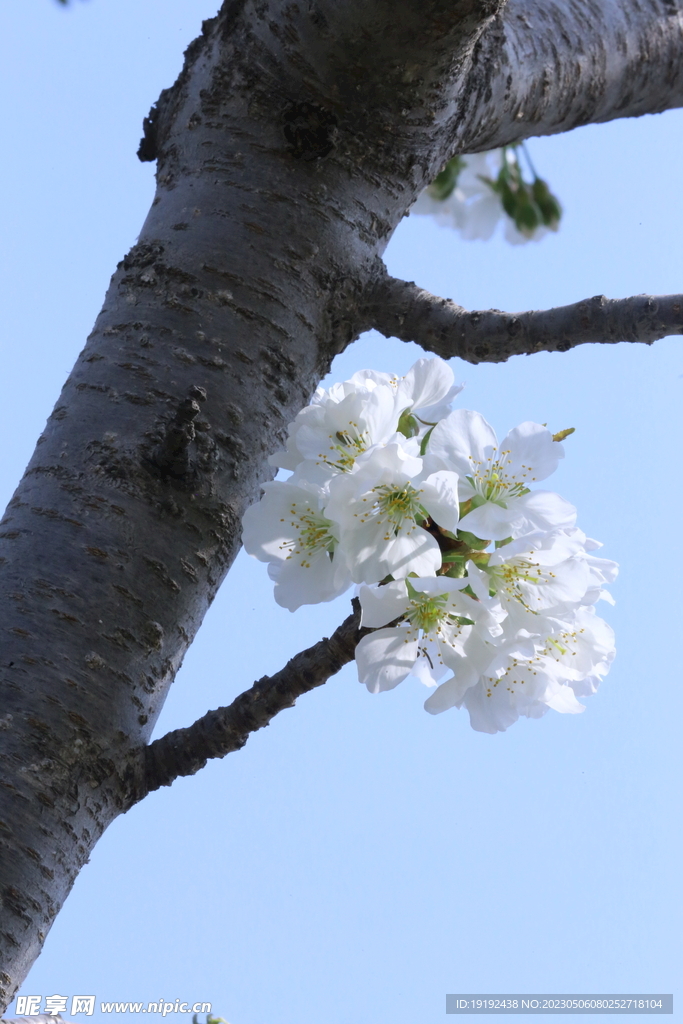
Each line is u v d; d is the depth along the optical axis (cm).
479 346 216
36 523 211
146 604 211
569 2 227
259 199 215
